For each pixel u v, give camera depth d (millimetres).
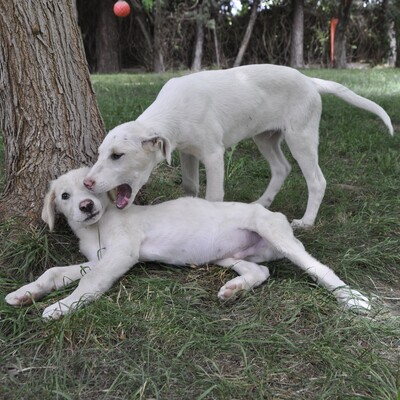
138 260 1352
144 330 1115
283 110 1704
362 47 8820
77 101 1539
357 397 938
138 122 1475
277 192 1892
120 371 995
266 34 8406
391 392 954
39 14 1443
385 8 8523
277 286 1284
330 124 3064
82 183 1372
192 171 1732
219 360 1044
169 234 1368
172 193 1864
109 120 2744
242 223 1388
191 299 1230
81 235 1385
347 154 2502
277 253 1401
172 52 8109
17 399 935
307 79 1735
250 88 1658
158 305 1183
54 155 1515
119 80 5621
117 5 5859
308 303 1203
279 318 1174
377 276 1411
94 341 1079
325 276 1262
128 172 1397
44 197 1491
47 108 1493
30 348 1071
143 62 8320
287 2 8242
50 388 956
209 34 8250
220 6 8109
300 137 1706
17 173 1521
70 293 1257
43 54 1467
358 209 1846
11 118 1505
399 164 2273
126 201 1367
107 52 8023
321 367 1024
